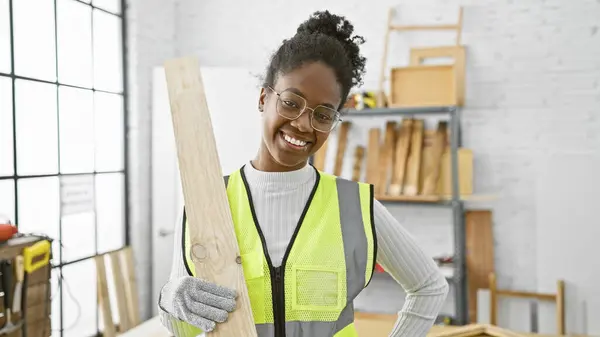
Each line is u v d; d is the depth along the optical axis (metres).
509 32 3.49
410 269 1.12
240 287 0.88
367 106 3.35
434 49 3.52
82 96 3.33
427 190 3.46
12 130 2.79
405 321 1.15
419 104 3.25
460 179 3.37
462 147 3.58
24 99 2.87
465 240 3.56
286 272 0.99
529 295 3.42
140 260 3.79
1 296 2.00
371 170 3.58
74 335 3.25
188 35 4.14
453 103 3.21
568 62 3.40
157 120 3.79
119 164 3.70
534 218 3.48
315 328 0.98
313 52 0.95
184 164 0.98
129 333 2.64
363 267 1.02
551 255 3.46
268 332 0.97
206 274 0.89
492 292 3.41
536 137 3.47
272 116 0.97
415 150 3.52
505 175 3.52
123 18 3.70
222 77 3.78
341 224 1.05
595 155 3.38
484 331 1.80
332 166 3.74
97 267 3.20
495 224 3.55
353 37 1.12
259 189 1.06
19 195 2.84
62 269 3.14
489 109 3.54
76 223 3.28
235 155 3.77
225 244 0.91
